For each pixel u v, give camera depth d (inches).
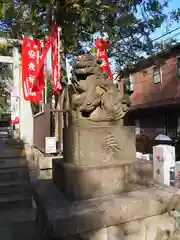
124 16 217.5
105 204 106.7
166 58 442.0
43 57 238.1
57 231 94.4
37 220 142.1
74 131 116.4
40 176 219.5
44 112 232.8
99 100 122.6
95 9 192.1
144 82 675.4
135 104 701.3
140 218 111.1
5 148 275.1
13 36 299.1
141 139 587.2
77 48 340.5
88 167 113.3
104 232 105.0
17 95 314.0
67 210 101.0
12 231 152.2
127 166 121.8
